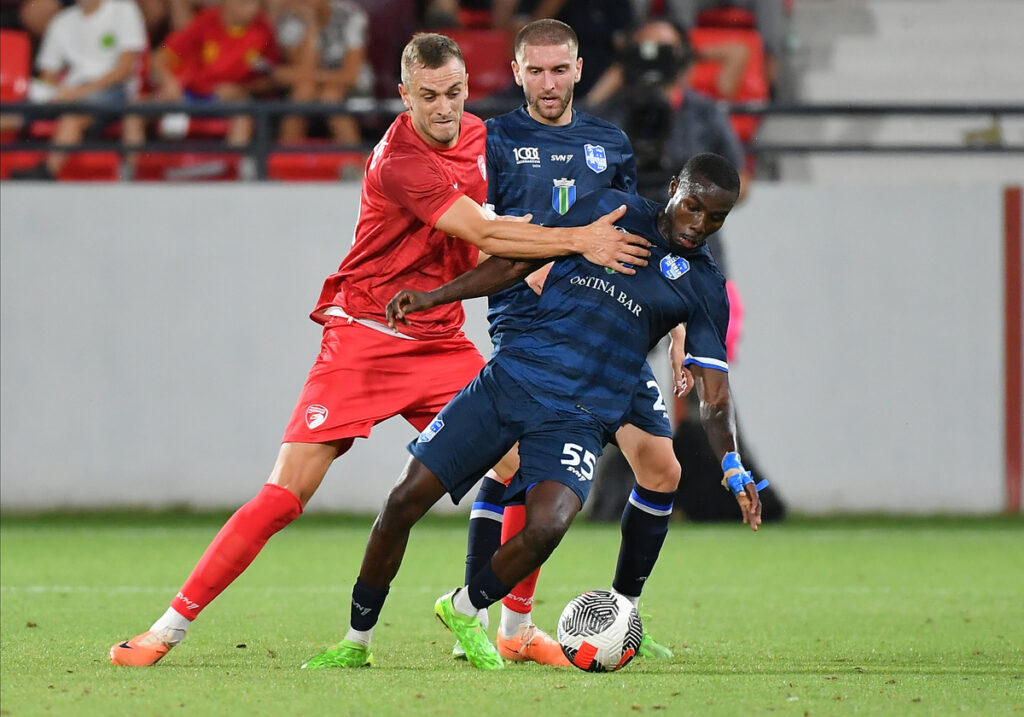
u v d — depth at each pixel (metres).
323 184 39.84
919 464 40.03
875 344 39.91
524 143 19.86
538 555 16.25
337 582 27.64
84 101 42.91
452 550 32.91
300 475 17.94
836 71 51.19
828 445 39.94
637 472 18.84
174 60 44.78
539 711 14.27
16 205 39.44
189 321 39.66
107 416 39.59
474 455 16.81
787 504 39.88
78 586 26.72
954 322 40.00
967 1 52.16
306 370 39.81
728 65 45.47
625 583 19.38
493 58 45.91
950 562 31.39
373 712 14.17
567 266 17.23
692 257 17.14
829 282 39.88
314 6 44.88
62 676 16.53
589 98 39.22
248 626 21.73
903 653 19.30
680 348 19.39
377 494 39.88
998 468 40.12
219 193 39.66
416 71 17.34
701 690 15.68
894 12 52.06
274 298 39.78
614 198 17.55
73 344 39.56
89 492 39.59
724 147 35.88
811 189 39.81
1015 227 39.88
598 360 16.83
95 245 39.56
